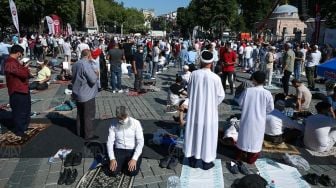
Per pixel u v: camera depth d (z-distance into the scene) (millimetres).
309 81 16047
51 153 7148
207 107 6328
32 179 6047
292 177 6375
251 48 22500
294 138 8109
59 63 24031
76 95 7758
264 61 16578
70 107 10484
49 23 33125
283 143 7988
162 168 6586
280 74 19766
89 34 53969
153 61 18891
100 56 14156
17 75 7812
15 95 7879
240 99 6863
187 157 6723
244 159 7016
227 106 11789
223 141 7684
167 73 21219
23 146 7453
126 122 6129
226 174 6445
